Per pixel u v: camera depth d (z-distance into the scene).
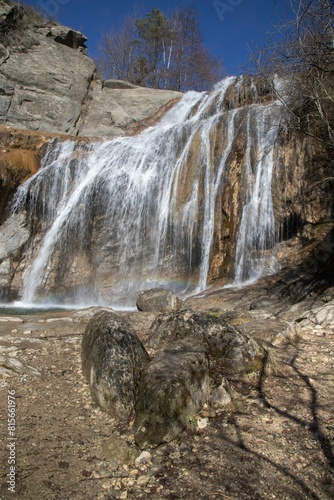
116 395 3.55
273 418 3.44
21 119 16.66
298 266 8.84
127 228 12.39
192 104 19.14
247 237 10.59
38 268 12.02
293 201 10.10
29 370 4.55
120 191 12.70
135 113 19.83
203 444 3.12
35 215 12.42
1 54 17.31
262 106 11.78
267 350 4.43
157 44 31.17
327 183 9.34
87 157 13.35
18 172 12.37
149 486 2.73
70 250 12.34
